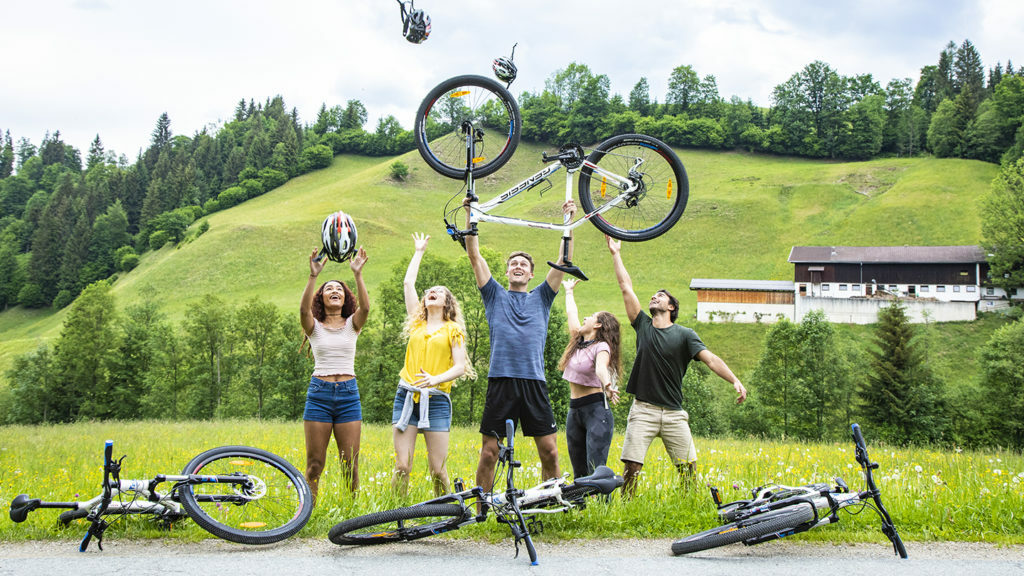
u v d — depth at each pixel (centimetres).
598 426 656
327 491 575
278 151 17475
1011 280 7525
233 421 2978
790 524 462
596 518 531
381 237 10950
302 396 4894
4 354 8019
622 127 16175
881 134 15012
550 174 615
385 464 921
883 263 7912
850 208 10962
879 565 442
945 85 18788
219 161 19638
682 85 17712
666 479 665
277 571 412
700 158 15338
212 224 13662
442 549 473
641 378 668
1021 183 7975
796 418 4641
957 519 538
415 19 618
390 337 4644
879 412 4569
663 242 10175
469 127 605
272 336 5234
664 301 678
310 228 11244
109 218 14712
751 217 10856
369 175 15175
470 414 4388
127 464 1023
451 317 638
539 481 648
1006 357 4522
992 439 4359
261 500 507
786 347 4775
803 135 15362
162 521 495
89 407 5359
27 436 1806
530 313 588
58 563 420
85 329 5472
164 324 5781
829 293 7956
